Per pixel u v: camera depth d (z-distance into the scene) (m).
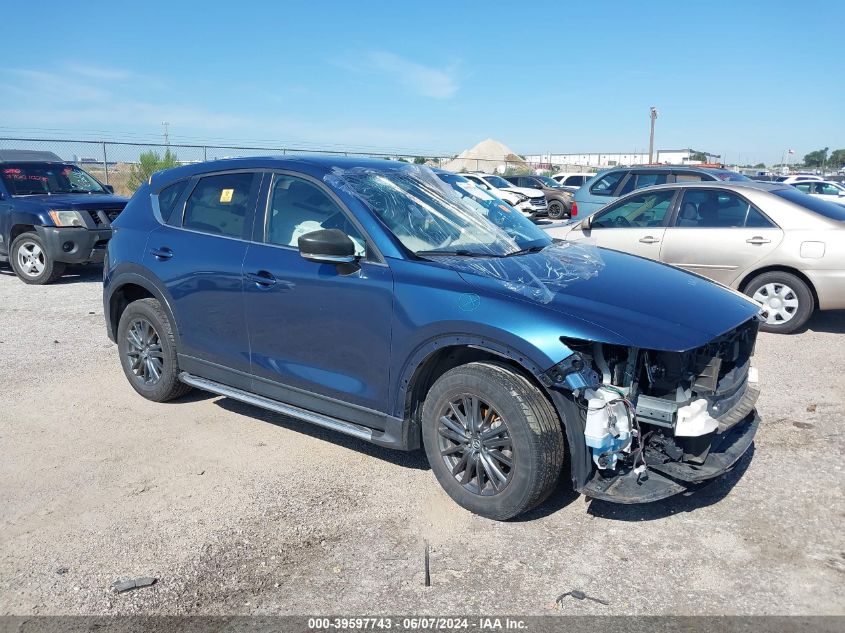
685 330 3.35
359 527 3.65
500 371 3.53
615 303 3.53
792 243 7.17
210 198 4.96
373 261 3.98
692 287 3.96
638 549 3.42
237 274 4.55
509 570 3.26
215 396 5.64
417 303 3.73
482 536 3.55
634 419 3.42
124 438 4.81
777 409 5.21
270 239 4.50
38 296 9.74
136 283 5.24
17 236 10.86
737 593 3.07
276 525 3.68
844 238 6.98
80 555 3.43
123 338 5.51
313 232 3.89
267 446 4.68
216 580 3.22
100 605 3.05
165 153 20.28
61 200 10.64
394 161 4.96
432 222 4.31
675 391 3.41
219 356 4.80
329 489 4.07
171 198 5.24
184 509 3.86
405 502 3.90
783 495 3.92
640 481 3.44
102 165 20.03
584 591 3.10
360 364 4.02
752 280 7.48
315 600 3.07
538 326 3.37
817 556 3.34
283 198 4.51
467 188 5.02
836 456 4.40
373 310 3.90
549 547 3.45
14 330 7.76
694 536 3.53
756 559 3.32
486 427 3.62
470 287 3.63
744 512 3.75
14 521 3.74
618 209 8.33
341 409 4.17
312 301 4.16
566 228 8.59
